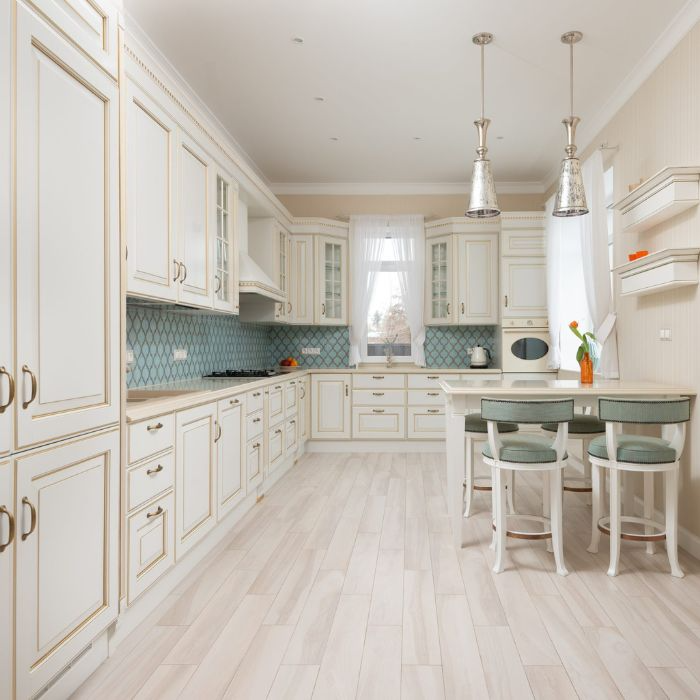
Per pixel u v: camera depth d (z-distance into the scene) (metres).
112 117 1.99
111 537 1.97
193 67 3.74
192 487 2.81
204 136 3.40
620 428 3.47
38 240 1.57
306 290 6.17
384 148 5.32
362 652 2.06
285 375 4.98
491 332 6.54
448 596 2.54
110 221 1.97
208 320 4.71
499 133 4.95
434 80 3.94
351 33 3.34
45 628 1.59
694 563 2.94
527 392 3.13
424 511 3.90
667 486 2.79
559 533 2.79
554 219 5.50
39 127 1.58
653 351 3.56
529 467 2.79
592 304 4.30
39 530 1.57
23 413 1.50
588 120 4.64
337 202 6.55
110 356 1.97
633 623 2.27
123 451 2.07
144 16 3.14
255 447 4.03
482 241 6.14
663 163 3.39
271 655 2.04
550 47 3.50
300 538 3.35
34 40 1.55
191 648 2.09
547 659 2.01
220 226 3.86
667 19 3.20
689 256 2.98
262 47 3.49
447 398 3.71
